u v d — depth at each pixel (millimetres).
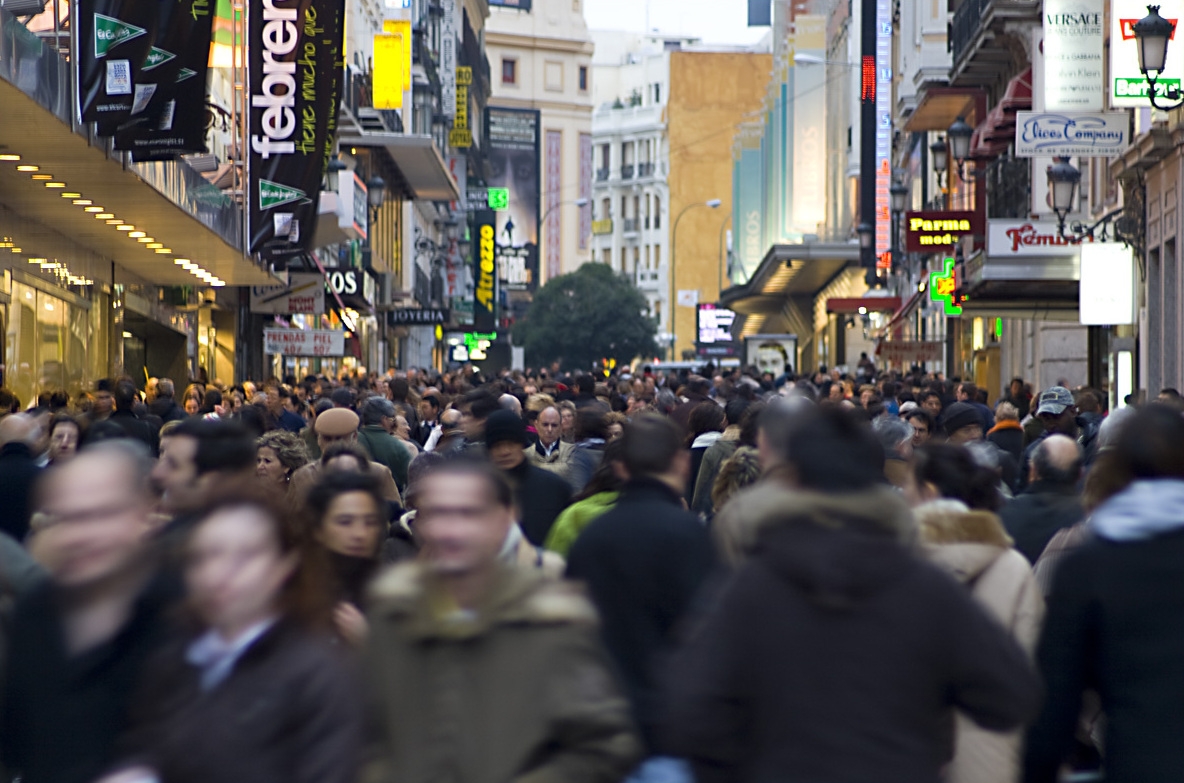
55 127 25641
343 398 26188
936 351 63469
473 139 157625
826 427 7035
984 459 14148
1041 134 38000
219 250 42719
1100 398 26750
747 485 13742
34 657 7465
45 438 18859
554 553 11344
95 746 7395
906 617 6531
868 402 30156
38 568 8969
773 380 70750
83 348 42875
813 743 6418
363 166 84812
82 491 7465
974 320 72438
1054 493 12047
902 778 6371
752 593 6641
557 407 25031
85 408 29266
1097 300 38750
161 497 11922
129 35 25188
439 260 139625
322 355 53031
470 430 17812
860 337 117500
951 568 9477
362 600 9828
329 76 39031
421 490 11391
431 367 137125
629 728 6859
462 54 151625
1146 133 38219
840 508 6734
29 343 37406
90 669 7406
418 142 84125
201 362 58750
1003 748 8922
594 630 6941
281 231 39000
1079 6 37969
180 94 27391
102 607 7535
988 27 53938
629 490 9930
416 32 101375
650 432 9992
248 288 63906
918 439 20719
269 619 6609
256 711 6395
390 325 102250
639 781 7484
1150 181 41250
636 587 9539
